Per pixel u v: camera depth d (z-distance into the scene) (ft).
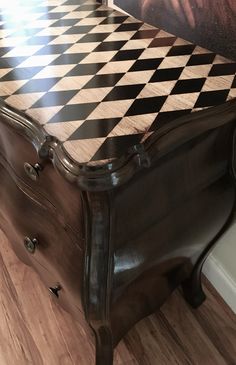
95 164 2.10
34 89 2.76
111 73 2.96
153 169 2.55
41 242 3.14
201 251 3.96
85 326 3.43
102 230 2.45
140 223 2.75
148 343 4.28
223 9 3.17
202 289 4.67
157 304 3.91
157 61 3.11
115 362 4.11
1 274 5.02
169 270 3.60
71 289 2.92
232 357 4.16
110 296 2.82
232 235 4.20
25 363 4.15
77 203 2.45
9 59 3.17
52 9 4.19
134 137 2.29
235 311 4.57
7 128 2.71
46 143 2.31
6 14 4.07
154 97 2.66
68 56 3.21
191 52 3.25
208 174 3.11
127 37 3.53
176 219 3.08
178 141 2.44
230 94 2.68
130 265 2.87
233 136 3.07
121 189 2.41
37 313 4.59
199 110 2.52
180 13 3.61
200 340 4.31
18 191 3.17
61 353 4.22
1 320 4.53
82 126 2.39
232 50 3.24
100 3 4.42
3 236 5.51
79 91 2.74
